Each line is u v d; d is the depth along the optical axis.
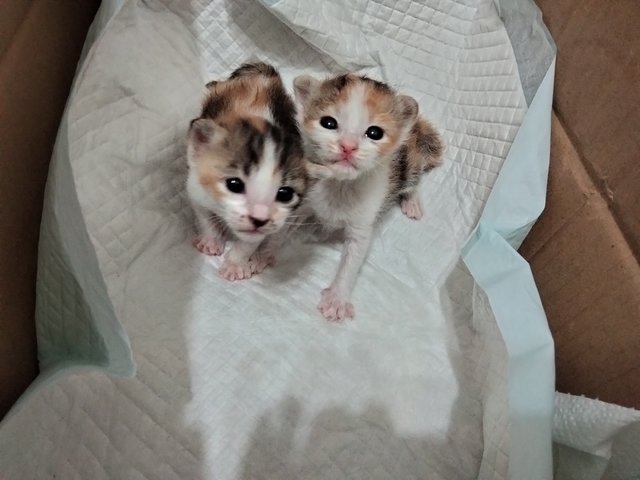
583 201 0.21
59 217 0.18
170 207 0.25
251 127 0.21
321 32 0.29
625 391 0.19
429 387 0.22
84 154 0.22
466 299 0.25
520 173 0.22
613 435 0.19
